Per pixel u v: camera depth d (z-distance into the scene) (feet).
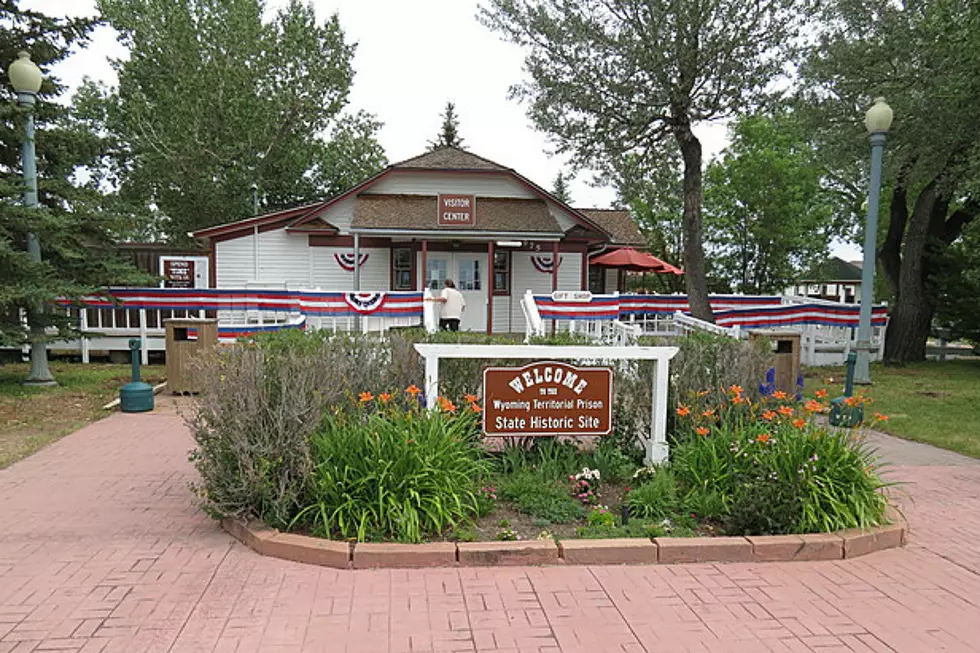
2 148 36.14
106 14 100.99
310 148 109.19
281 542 13.71
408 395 17.63
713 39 46.19
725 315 55.83
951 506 18.66
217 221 98.22
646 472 18.30
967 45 36.45
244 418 14.67
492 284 60.23
